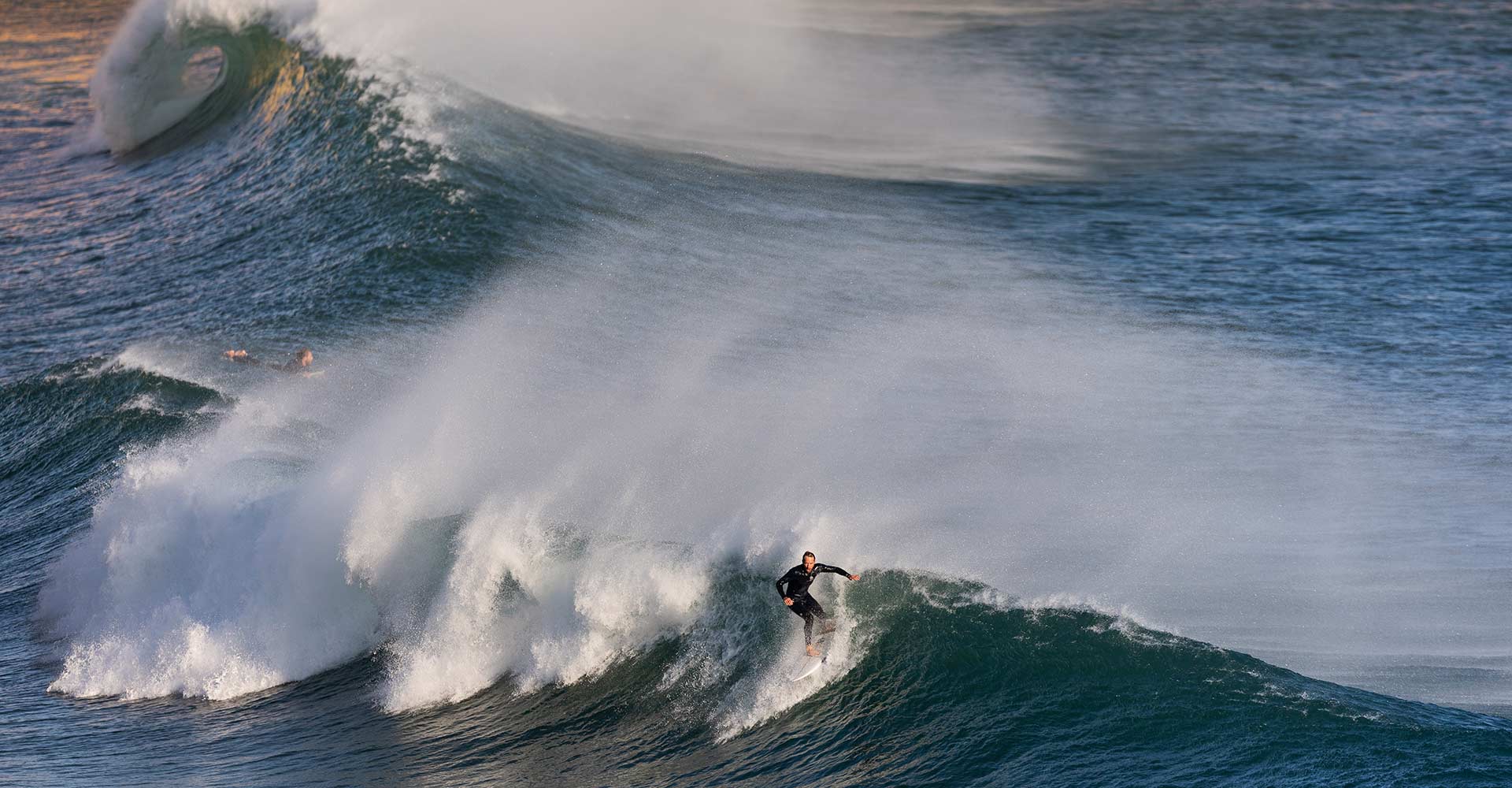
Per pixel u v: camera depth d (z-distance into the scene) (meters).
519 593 45.56
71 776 41.66
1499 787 32.00
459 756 41.16
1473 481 57.31
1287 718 35.78
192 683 48.22
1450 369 73.12
